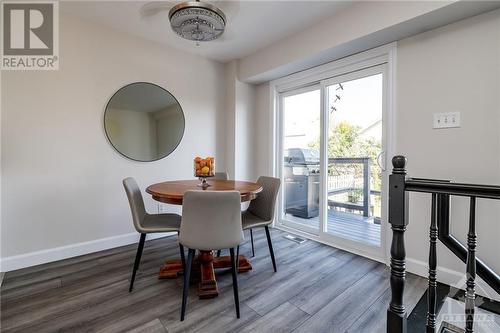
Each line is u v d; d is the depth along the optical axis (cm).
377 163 243
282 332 143
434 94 201
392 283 104
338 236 276
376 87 246
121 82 272
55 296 175
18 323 147
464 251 170
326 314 159
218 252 245
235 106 350
